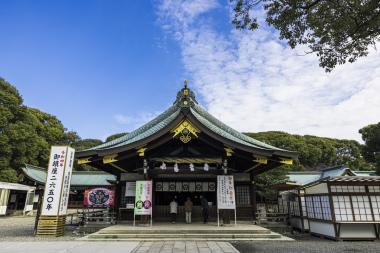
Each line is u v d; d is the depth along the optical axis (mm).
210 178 17078
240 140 16359
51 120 46688
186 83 15375
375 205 12211
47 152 39094
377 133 37500
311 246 10383
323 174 31859
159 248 9805
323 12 7703
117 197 17281
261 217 16203
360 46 8031
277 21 8188
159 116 19250
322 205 12969
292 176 32125
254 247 10148
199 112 19359
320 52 8391
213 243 10930
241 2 7930
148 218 14398
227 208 14102
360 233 11953
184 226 13844
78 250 9242
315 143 50438
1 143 31844
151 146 14711
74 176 38406
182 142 15922
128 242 11102
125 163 16500
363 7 7145
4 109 33812
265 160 14750
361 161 49562
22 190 31469
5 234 13984
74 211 35031
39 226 12758
